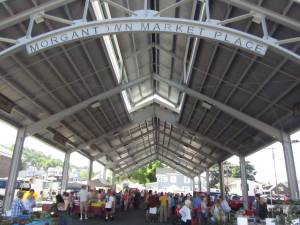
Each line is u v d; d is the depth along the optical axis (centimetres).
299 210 884
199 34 738
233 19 734
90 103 1423
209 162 2961
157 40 1277
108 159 2923
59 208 879
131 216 1677
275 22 777
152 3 1044
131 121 2061
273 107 1177
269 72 979
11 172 1267
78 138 1920
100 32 760
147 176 6969
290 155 1241
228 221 1122
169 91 1762
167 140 2912
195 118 1800
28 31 768
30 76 1066
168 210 1590
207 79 1243
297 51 843
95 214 1511
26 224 695
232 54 978
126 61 1353
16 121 1305
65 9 859
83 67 1166
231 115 1362
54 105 1345
